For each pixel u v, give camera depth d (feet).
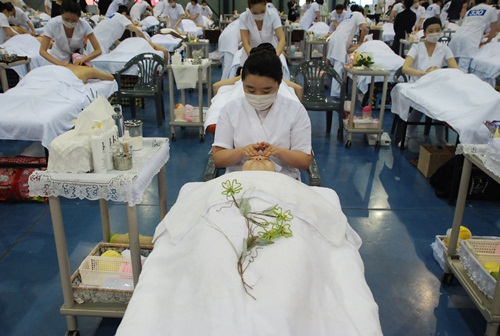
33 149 11.12
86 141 4.89
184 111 13.39
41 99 9.70
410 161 12.02
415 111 13.57
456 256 6.76
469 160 6.16
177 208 4.59
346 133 14.33
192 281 3.43
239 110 6.06
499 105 9.14
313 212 4.33
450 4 28.60
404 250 7.82
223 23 34.32
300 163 5.99
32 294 6.52
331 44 20.12
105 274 5.65
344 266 3.99
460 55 18.52
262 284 3.23
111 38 18.29
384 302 6.46
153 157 5.62
